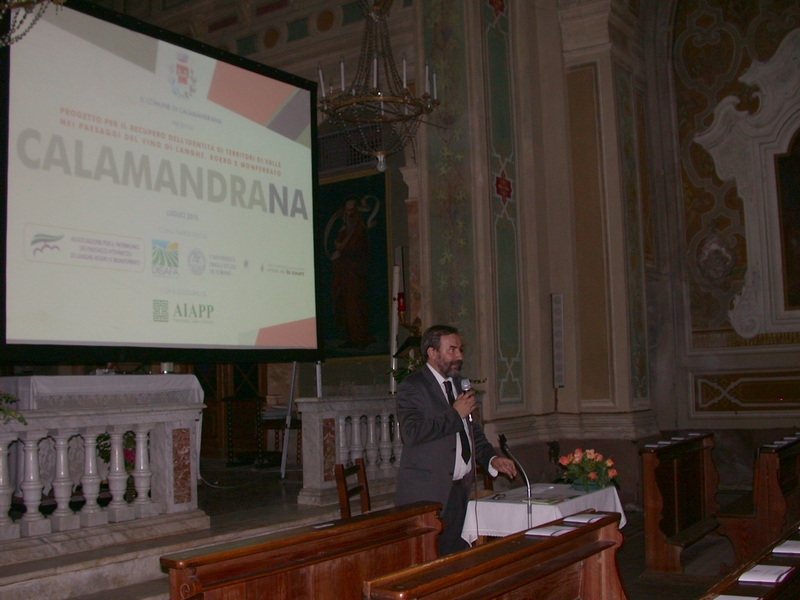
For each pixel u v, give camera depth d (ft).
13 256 16.06
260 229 21.77
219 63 21.17
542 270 28.27
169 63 19.83
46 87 16.99
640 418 27.76
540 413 27.27
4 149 15.96
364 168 33.30
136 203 18.61
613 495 17.19
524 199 28.12
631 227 28.94
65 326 16.88
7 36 14.32
